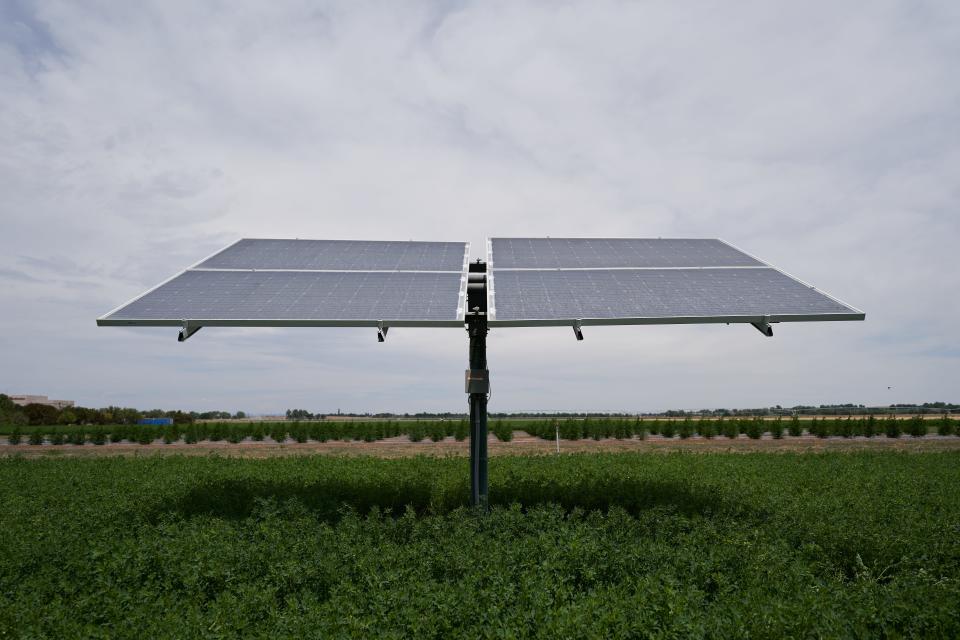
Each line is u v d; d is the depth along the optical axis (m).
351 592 7.09
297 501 11.82
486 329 12.22
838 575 8.56
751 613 6.26
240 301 11.31
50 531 9.98
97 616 6.88
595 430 39.84
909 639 6.36
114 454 30.06
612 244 15.02
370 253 14.17
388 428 41.47
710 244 15.14
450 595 6.85
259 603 7.01
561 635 5.89
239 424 42.12
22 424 54.50
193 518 10.69
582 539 8.79
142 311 10.80
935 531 9.85
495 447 32.88
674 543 9.63
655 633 6.10
